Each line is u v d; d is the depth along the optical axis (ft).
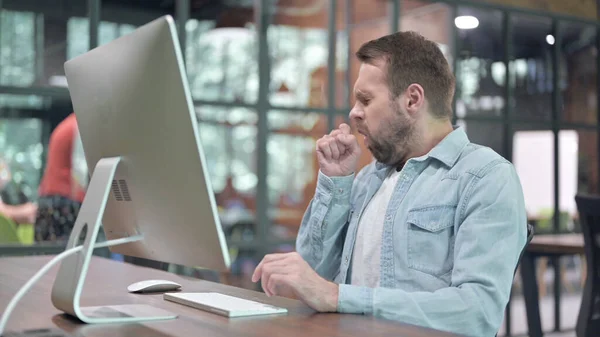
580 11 19.81
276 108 15.35
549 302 18.53
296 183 15.58
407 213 5.37
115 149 4.32
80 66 4.65
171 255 4.29
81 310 4.27
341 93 16.15
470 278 4.64
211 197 3.79
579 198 9.38
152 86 3.86
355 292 4.38
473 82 17.92
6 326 3.88
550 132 19.16
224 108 14.78
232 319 4.11
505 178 5.00
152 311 4.27
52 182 12.66
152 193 4.13
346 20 16.21
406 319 4.34
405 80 5.46
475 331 4.47
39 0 12.80
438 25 17.43
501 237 4.79
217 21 14.75
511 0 18.54
